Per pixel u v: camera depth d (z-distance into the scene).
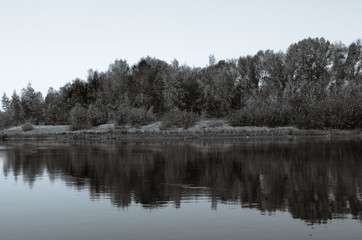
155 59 101.00
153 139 61.09
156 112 86.00
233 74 91.12
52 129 78.94
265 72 96.69
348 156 33.25
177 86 84.44
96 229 13.77
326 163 29.16
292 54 93.94
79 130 75.25
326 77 87.56
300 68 90.56
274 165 28.62
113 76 95.62
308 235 12.88
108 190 20.41
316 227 13.70
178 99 83.75
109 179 23.88
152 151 40.94
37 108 97.44
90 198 18.58
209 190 20.11
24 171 27.77
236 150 40.22
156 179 23.59
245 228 13.66
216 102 84.75
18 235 13.23
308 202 17.20
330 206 16.48
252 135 64.00
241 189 20.23
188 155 36.25
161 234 13.14
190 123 72.19
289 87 80.81
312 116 68.06
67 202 17.81
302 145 44.81
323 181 22.00
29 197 19.00
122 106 79.56
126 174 25.70
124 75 92.94
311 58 90.06
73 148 46.75
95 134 68.94
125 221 14.68
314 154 35.03
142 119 75.38
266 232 13.21
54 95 107.12
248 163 29.94
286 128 68.38
